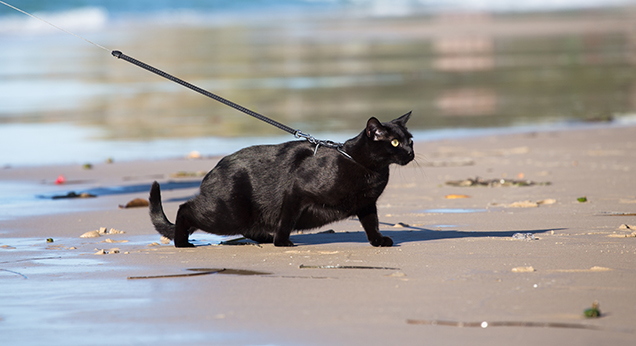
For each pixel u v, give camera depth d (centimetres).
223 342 458
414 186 1188
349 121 2000
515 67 3170
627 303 522
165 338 468
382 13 8138
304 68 3331
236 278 619
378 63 3466
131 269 667
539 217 912
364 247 752
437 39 4675
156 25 6719
